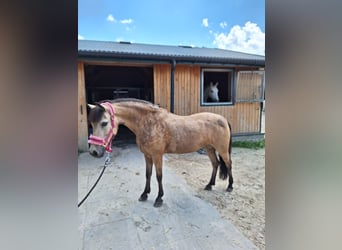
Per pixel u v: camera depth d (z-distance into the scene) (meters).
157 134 2.35
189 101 5.67
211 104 5.89
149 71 7.44
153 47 7.01
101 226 2.04
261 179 3.44
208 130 2.67
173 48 7.37
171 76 5.27
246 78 6.07
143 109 2.35
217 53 6.68
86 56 4.47
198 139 2.60
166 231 1.97
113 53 4.52
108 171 3.75
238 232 1.96
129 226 2.04
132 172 3.69
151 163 2.57
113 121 2.13
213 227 2.04
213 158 2.94
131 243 1.79
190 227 2.03
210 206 2.47
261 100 6.29
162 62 5.05
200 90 5.76
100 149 2.05
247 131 6.32
